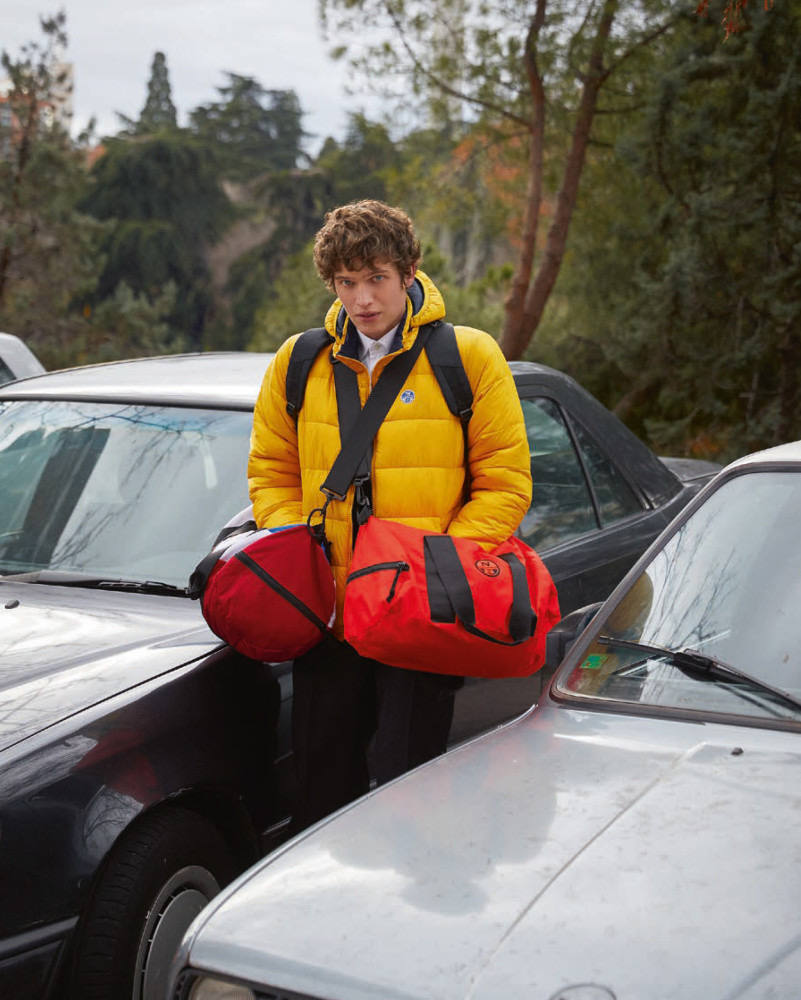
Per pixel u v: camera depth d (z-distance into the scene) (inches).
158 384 162.6
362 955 74.7
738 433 504.1
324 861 85.2
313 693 123.2
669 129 508.1
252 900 82.1
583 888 77.5
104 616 130.7
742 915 73.6
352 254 113.8
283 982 74.6
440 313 119.5
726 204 492.4
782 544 105.9
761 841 80.6
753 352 487.5
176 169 2992.1
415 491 118.3
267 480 127.8
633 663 104.7
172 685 117.3
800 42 478.6
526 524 156.4
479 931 75.0
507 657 113.2
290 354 123.5
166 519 142.9
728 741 93.9
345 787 125.0
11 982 100.2
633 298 539.8
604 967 70.4
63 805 104.3
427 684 120.5
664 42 526.9
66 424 156.8
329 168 3152.1
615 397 577.6
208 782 115.1
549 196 597.9
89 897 104.4
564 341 585.6
